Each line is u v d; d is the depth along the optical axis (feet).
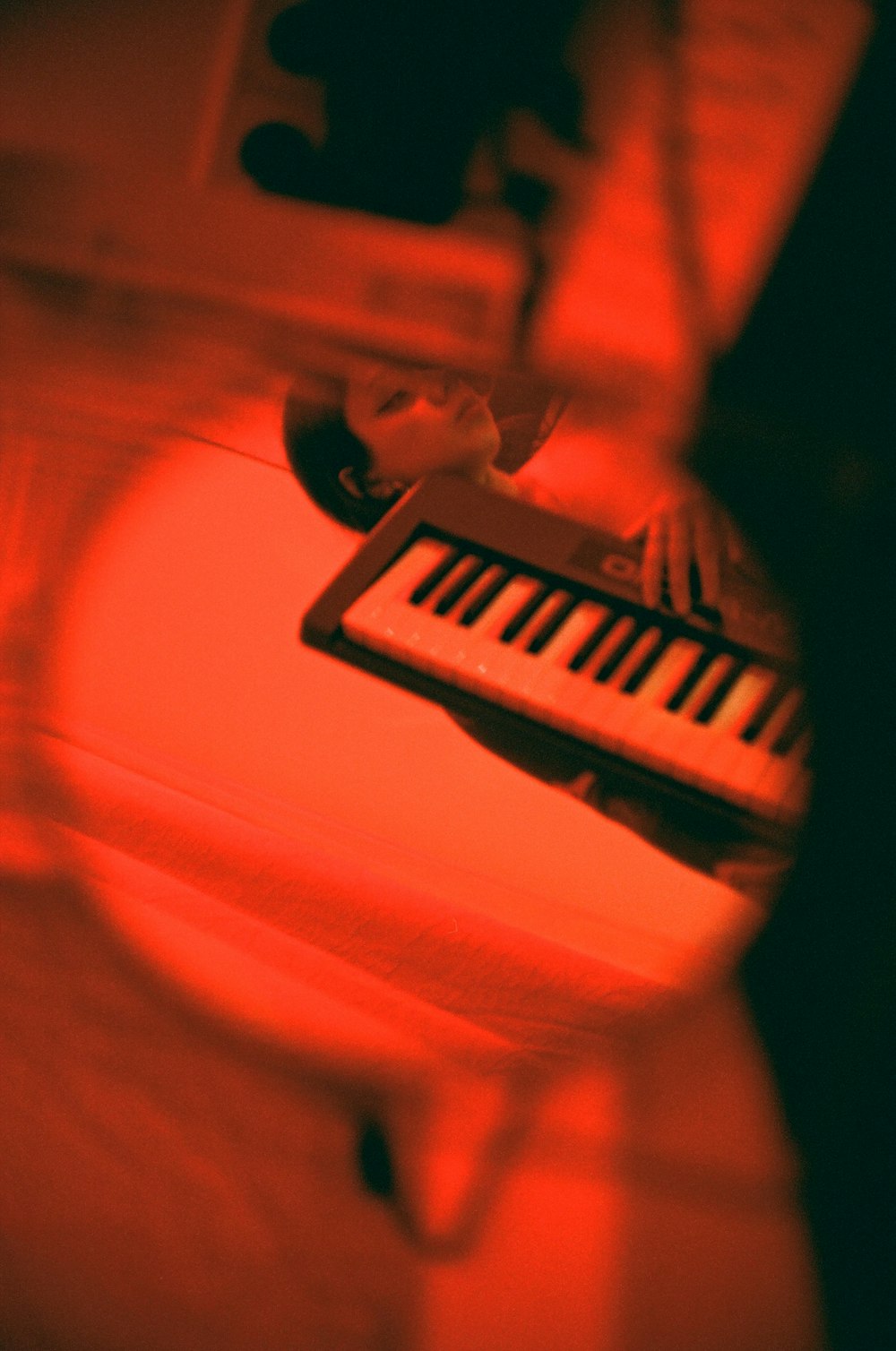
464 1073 7.14
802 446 7.35
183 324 7.63
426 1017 7.16
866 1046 7.06
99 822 7.30
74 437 7.75
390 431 7.59
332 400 7.62
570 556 7.18
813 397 7.44
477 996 7.16
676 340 7.67
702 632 7.07
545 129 7.68
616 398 7.50
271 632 7.62
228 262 7.47
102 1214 6.98
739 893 7.18
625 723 6.93
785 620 7.12
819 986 7.12
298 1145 7.08
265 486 7.80
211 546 7.70
